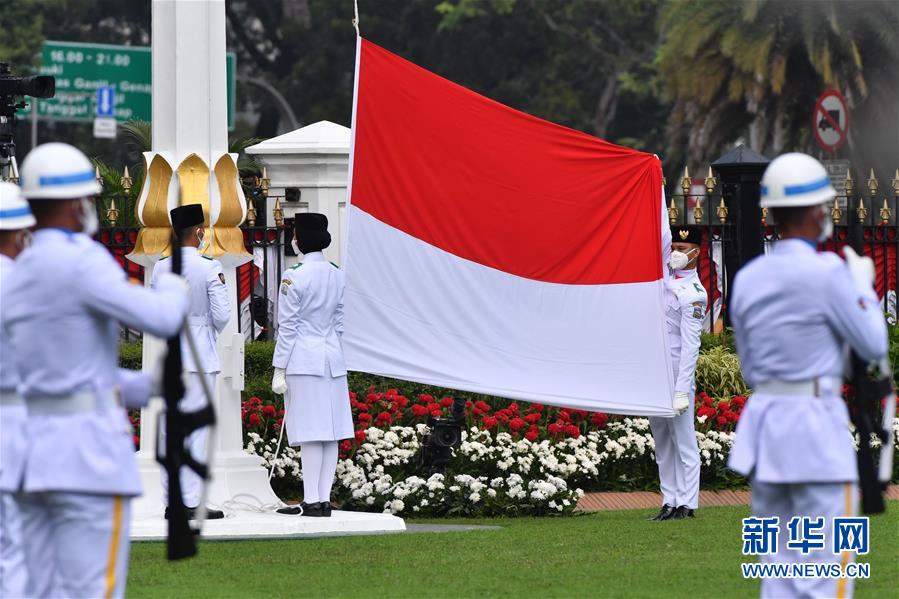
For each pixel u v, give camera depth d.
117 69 125.62
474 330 35.56
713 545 30.92
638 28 148.50
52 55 124.19
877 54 100.88
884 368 20.34
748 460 19.86
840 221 51.59
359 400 44.25
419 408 41.16
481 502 38.09
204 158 35.16
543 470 40.47
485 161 35.69
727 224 48.62
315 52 150.00
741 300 20.14
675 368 36.81
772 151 107.62
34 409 18.55
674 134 113.94
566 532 33.34
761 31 101.06
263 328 48.34
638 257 36.31
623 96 151.50
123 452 18.52
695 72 106.25
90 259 18.41
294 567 28.03
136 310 18.33
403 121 35.34
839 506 19.61
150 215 34.91
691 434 36.81
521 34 146.75
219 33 35.56
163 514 33.88
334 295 34.09
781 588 19.89
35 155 18.83
